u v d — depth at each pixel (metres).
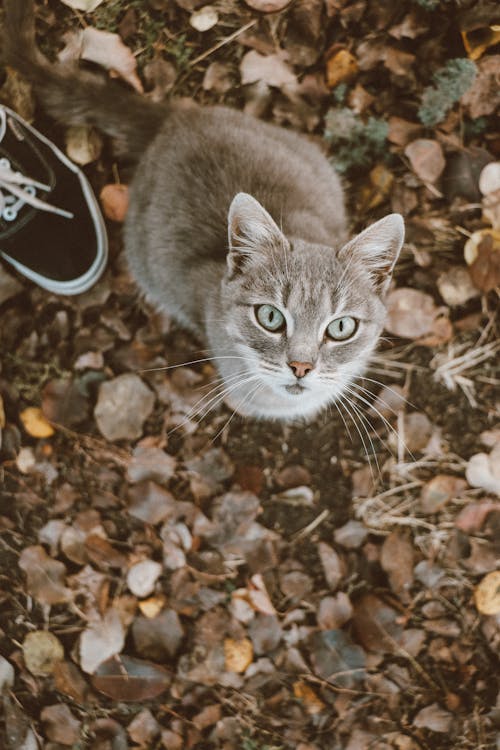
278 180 0.75
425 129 0.82
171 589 0.80
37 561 0.81
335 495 0.82
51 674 0.80
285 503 0.82
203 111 0.77
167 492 0.81
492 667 0.80
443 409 0.82
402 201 0.82
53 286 0.82
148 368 0.82
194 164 0.74
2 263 0.82
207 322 0.74
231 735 0.80
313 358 0.68
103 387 0.81
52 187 0.80
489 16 0.81
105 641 0.80
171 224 0.75
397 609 0.80
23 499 0.81
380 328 0.71
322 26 0.82
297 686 0.80
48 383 0.82
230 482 0.82
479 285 0.81
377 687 0.80
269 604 0.80
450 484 0.81
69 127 0.82
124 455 0.81
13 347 0.82
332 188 0.78
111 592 0.81
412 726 0.80
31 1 0.78
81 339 0.82
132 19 0.82
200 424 0.82
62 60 0.82
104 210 0.83
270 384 0.71
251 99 0.83
